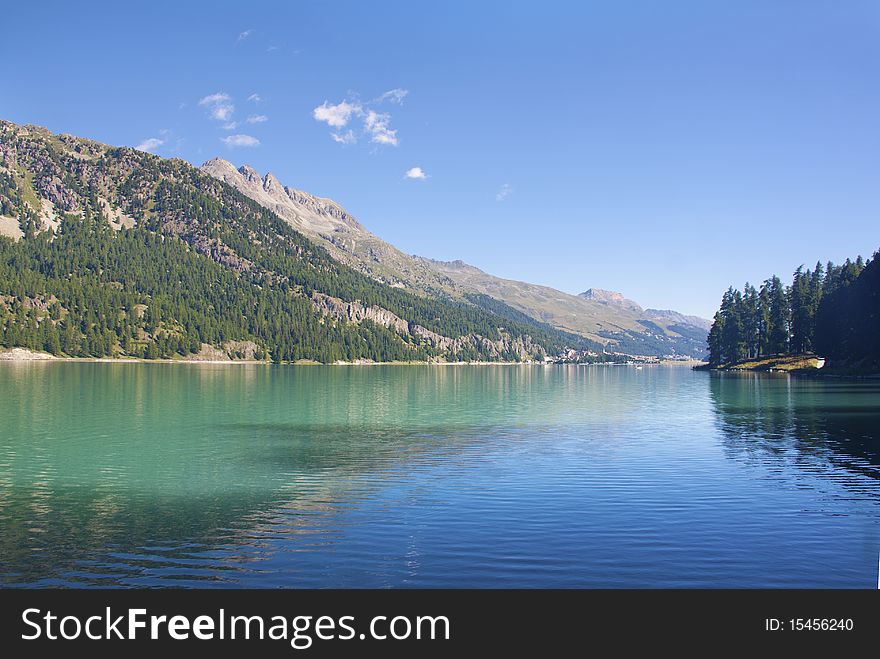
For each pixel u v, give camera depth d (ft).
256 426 212.64
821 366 627.46
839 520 96.37
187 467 138.82
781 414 251.39
